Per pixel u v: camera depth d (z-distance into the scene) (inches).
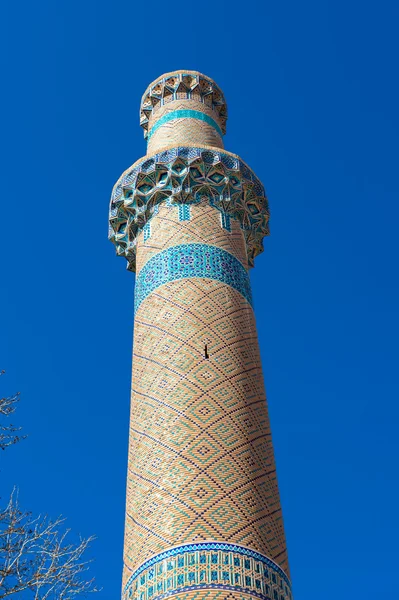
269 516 684.7
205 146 924.0
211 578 625.3
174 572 633.0
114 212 941.2
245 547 647.8
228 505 668.7
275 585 644.1
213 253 842.8
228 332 783.1
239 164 928.3
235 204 904.9
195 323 780.6
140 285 852.0
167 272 828.0
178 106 1022.4
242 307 816.3
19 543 568.1
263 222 949.8
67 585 564.7
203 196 895.7
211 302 799.1
